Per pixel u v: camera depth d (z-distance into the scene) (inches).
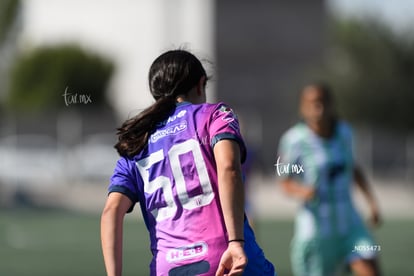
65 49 5270.7
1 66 5954.7
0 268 1678.2
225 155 484.4
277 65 5989.2
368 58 5654.5
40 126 5182.1
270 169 4672.7
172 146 513.3
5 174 3476.9
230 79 5925.2
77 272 1612.9
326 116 1032.8
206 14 5871.1
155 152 518.0
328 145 1027.3
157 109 527.5
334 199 1021.8
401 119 5580.7
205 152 507.5
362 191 1073.5
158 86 543.8
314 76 5718.5
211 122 510.9
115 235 508.1
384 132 5556.1
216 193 504.7
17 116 5246.1
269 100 5925.2
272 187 4136.3
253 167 1387.8
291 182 1019.9
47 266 1707.7
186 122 516.7
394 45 5644.7
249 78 5935.0
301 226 1035.3
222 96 5885.8
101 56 5659.5
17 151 4377.5
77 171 4352.9
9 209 3253.0
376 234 2377.0
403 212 3191.4
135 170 524.4
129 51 5895.7
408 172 5182.1
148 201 519.2
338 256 1019.3
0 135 5187.0
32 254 1927.9
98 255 1897.1
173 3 5890.8
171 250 505.7
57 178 4136.3
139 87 5826.8
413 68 5634.8
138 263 1722.4
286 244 2134.6
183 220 507.2
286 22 6008.9
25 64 5339.6
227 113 511.8
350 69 5689.0
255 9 5964.6
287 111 5767.7
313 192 998.4
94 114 5241.1
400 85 5580.7
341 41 5782.5
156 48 5895.7
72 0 5920.3
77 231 2474.2
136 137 523.5
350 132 1047.6
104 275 1573.6
